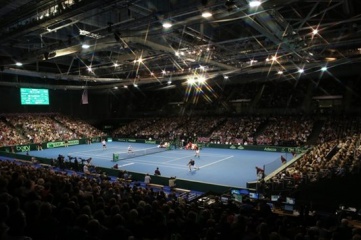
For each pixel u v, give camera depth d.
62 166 30.00
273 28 17.50
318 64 32.09
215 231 6.82
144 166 31.11
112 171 26.62
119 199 11.32
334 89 46.00
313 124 42.66
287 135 41.94
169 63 37.12
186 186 22.31
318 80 47.53
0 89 48.75
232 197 16.20
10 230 5.32
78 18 16.77
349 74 41.94
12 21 16.44
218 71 37.78
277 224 9.00
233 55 30.06
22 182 10.24
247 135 45.31
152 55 29.44
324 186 17.12
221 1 12.94
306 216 11.97
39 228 6.19
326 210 14.62
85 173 26.73
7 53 27.78
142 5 15.77
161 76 43.66
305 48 24.30
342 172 17.36
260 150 41.50
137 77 47.41
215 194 17.41
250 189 19.91
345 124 39.03
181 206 11.31
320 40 24.34
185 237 6.91
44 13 16.23
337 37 23.72
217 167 30.36
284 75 44.22
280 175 21.00
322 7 20.80
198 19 15.16
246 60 36.34
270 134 43.56
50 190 10.91
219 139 46.34
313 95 47.81
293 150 38.28
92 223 6.03
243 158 35.72
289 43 21.47
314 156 24.80
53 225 6.28
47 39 25.39
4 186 9.53
